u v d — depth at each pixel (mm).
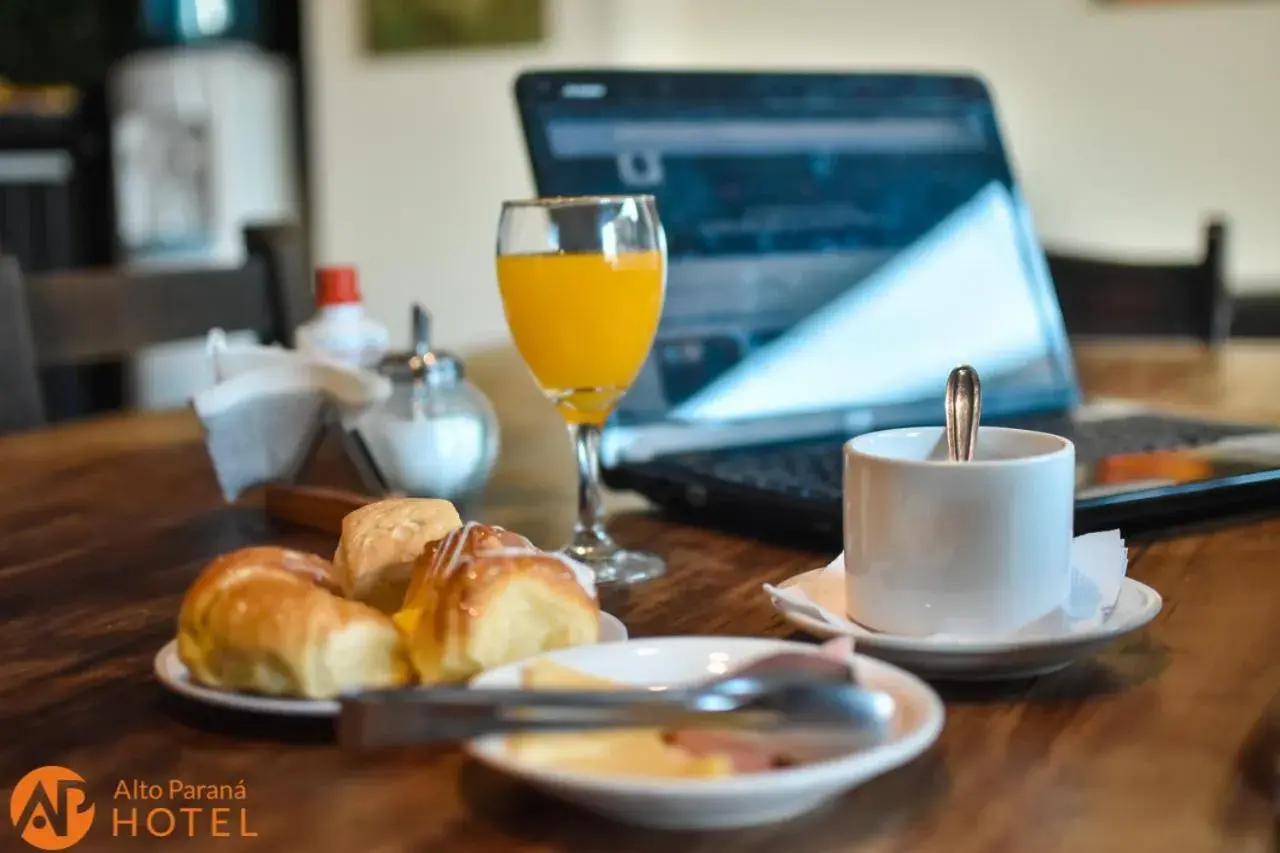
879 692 415
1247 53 2857
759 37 3385
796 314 991
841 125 1063
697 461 856
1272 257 2896
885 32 3238
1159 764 427
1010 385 1056
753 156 1007
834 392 982
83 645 587
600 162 933
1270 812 391
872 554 529
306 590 478
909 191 1078
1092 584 564
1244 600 614
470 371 1424
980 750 441
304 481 933
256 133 3664
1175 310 1819
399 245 3770
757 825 384
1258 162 2879
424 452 804
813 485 759
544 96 929
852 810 395
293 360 858
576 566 513
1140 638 561
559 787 363
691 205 966
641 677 456
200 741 469
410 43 3639
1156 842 373
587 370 720
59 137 3619
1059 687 502
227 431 854
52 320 1289
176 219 3627
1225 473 771
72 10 3809
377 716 398
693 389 928
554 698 403
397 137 3715
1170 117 2953
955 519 508
